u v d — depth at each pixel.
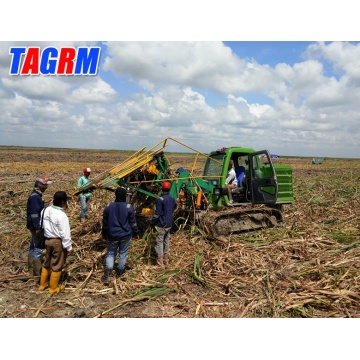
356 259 6.09
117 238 5.45
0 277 5.71
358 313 4.55
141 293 5.09
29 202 5.54
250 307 4.66
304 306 4.74
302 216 9.83
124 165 7.36
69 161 36.00
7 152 53.88
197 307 4.64
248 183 8.67
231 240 7.44
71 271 5.86
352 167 39.94
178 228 7.97
